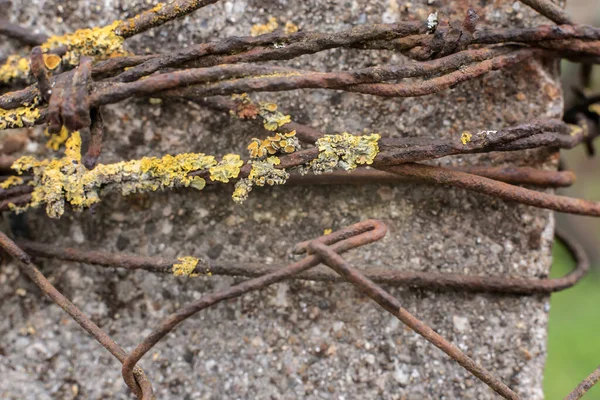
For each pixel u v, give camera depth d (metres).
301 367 0.32
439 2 0.32
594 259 0.81
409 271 0.32
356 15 0.32
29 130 0.32
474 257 0.32
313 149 0.31
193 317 0.32
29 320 0.33
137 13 0.32
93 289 0.33
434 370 0.32
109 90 0.30
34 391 0.32
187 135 0.32
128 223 0.32
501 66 0.31
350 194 0.32
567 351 0.66
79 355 0.32
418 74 0.31
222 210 0.32
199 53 0.31
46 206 0.32
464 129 0.32
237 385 0.32
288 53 0.31
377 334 0.32
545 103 0.32
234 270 0.32
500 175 0.32
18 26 0.32
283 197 0.32
